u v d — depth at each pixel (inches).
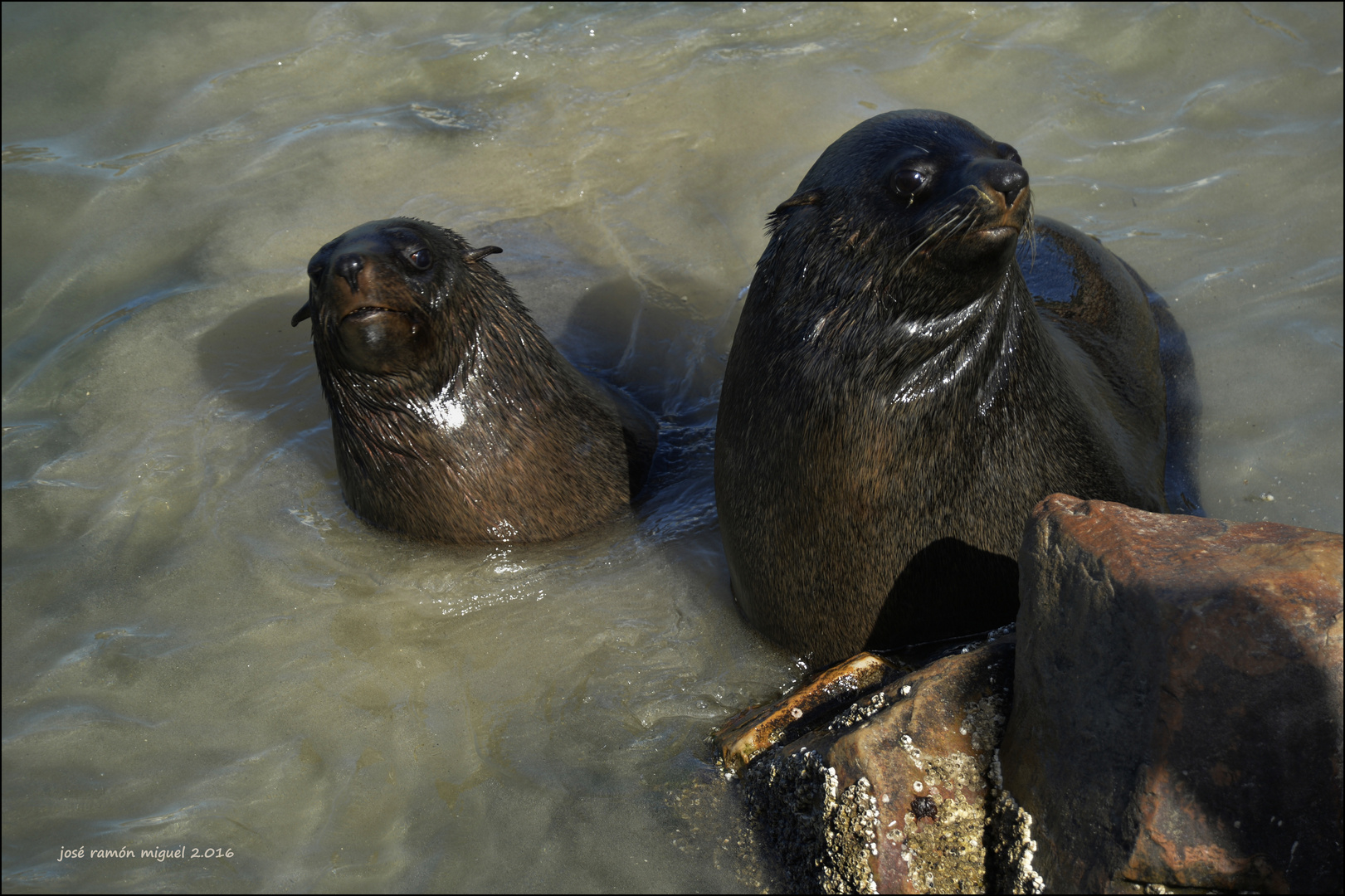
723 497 172.9
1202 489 181.8
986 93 209.3
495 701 171.0
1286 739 154.6
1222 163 201.8
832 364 167.3
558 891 162.7
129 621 175.8
